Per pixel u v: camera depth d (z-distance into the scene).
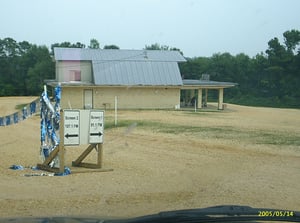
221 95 54.97
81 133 13.84
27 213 8.73
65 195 10.55
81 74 53.50
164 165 15.21
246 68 86.44
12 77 95.31
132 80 52.25
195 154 17.81
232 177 13.06
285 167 14.76
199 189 11.39
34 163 15.75
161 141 22.16
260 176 13.20
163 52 56.81
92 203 9.76
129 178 12.89
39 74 89.94
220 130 27.38
